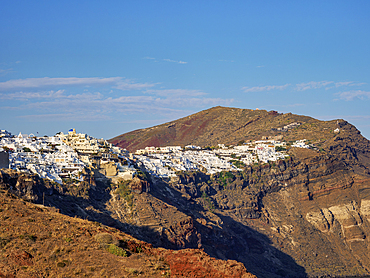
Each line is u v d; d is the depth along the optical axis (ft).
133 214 647.56
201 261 236.22
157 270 247.91
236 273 223.51
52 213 341.00
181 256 244.42
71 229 297.12
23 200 369.91
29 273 237.86
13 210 313.12
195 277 233.55
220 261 233.14
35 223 298.15
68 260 255.29
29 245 266.57
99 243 279.28
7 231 279.90
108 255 266.36
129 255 269.23
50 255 256.32
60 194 579.07
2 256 249.14
